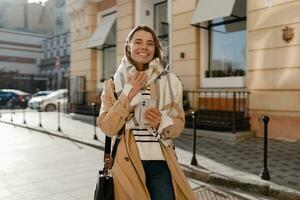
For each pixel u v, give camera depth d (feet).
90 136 31.71
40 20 223.92
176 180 7.42
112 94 7.65
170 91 7.72
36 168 20.39
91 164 21.45
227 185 16.58
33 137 33.24
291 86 26.20
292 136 26.35
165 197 7.20
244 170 18.06
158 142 7.61
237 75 31.42
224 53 32.86
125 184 7.06
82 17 54.03
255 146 24.66
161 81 7.68
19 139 31.96
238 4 30.81
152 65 7.72
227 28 32.63
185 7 34.40
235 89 30.58
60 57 176.14
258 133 28.48
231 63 32.27
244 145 25.09
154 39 7.86
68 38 173.27
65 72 172.55
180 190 7.43
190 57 34.17
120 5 44.73
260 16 27.99
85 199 14.92
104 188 7.20
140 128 7.58
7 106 87.81
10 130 39.14
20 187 16.61
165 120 7.27
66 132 34.60
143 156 7.44
